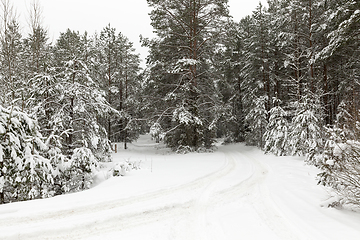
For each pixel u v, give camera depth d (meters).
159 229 4.21
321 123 12.55
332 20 14.96
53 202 5.29
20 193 7.21
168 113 19.66
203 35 19.17
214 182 7.80
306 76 19.52
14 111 7.04
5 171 6.38
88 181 8.46
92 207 5.11
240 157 15.20
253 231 4.04
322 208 4.86
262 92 23.89
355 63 16.12
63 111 9.78
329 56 14.91
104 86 23.05
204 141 21.50
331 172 5.16
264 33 22.83
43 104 9.38
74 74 10.38
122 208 5.07
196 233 4.07
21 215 4.45
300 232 3.89
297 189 6.47
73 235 3.93
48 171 7.18
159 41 18.38
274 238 3.74
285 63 17.31
